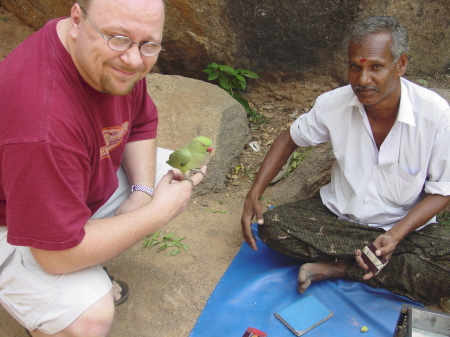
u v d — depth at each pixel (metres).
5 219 2.20
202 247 3.44
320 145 4.04
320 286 3.04
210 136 4.27
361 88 2.45
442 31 4.66
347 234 2.95
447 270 2.69
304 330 2.68
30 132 1.81
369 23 2.38
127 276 3.09
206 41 5.00
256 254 3.36
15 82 1.87
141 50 1.91
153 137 2.90
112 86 1.98
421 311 2.40
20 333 2.62
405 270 2.80
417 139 2.61
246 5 4.63
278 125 5.12
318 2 4.50
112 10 1.78
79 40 1.88
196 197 4.09
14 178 1.83
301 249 3.04
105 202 2.64
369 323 2.77
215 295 2.95
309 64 4.98
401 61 2.47
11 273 2.20
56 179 1.88
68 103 1.94
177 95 4.66
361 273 2.94
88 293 2.18
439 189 2.64
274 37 4.82
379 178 2.82
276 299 2.96
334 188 3.14
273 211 3.10
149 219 2.25
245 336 2.63
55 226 1.91
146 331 2.71
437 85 4.89
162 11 1.90
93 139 2.15
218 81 5.39
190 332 2.69
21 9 5.71
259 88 5.36
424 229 2.89
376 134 2.77
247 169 4.57
